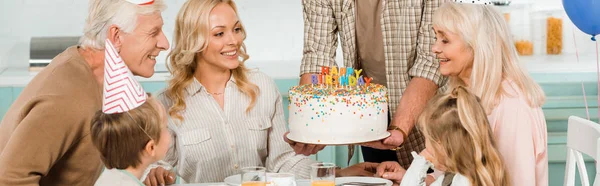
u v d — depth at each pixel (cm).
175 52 204
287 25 371
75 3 362
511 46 184
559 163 317
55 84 153
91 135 150
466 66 190
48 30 361
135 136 148
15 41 358
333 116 186
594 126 184
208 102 209
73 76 157
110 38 166
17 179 146
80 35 363
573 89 315
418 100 219
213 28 198
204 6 198
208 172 211
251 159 213
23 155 147
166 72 317
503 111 176
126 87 148
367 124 188
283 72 327
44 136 149
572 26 366
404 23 233
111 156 149
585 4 249
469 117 158
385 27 235
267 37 372
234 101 211
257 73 218
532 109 179
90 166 163
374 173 206
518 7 361
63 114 151
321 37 238
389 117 245
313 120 188
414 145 251
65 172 160
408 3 231
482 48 181
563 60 341
